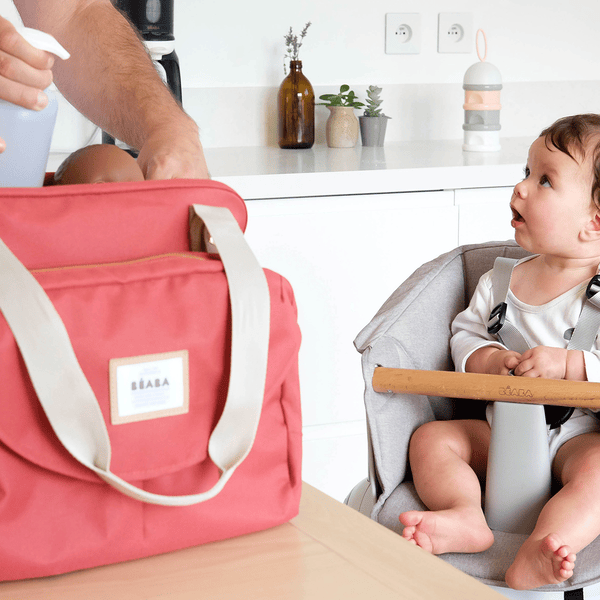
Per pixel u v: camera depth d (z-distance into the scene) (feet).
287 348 1.84
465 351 3.65
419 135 7.59
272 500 1.85
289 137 6.89
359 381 5.83
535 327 3.72
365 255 5.63
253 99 7.14
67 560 1.62
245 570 1.65
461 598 1.52
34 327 1.51
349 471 5.94
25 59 1.87
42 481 1.60
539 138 3.71
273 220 5.42
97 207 1.79
